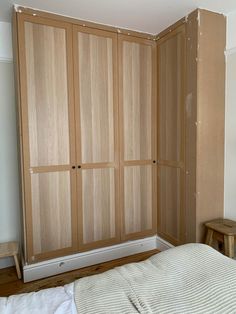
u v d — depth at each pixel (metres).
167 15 2.21
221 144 2.29
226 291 1.01
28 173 2.13
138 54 2.55
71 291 1.04
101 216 2.48
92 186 2.42
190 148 2.23
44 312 0.90
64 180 2.29
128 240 2.65
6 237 2.45
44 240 2.23
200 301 0.96
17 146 2.34
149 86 2.63
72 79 2.26
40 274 2.22
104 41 2.38
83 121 2.33
